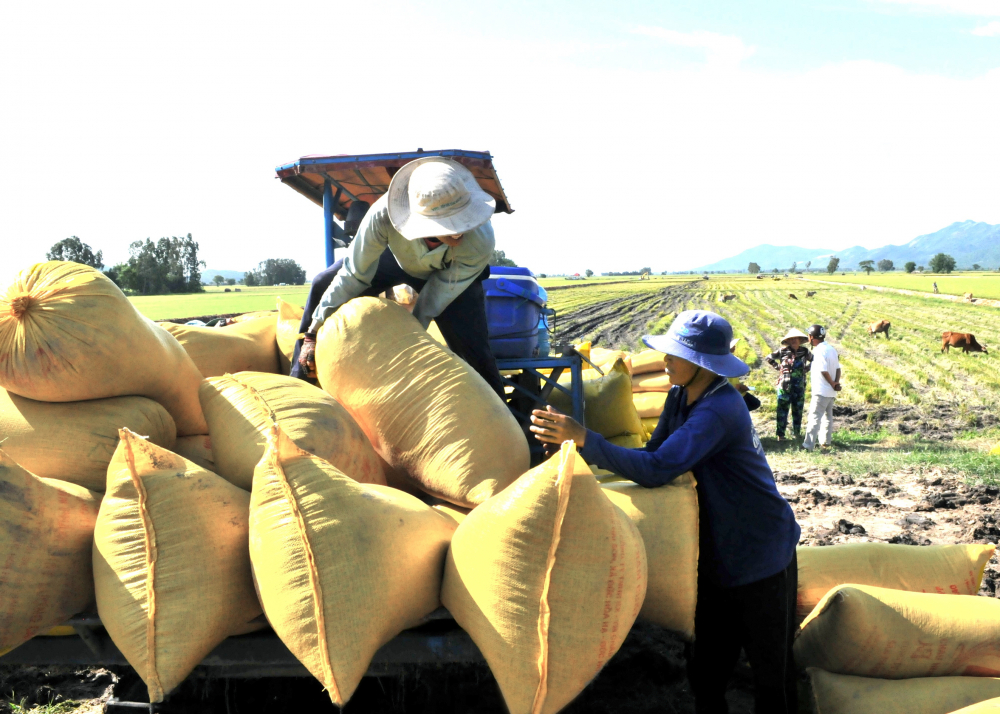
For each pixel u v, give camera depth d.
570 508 2.41
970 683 2.93
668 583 2.96
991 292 67.44
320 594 2.39
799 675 3.38
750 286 94.31
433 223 3.22
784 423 12.12
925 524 6.29
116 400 3.29
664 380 7.52
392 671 2.94
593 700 3.33
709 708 3.10
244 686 3.12
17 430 3.09
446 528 2.93
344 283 3.71
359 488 2.65
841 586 3.10
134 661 2.54
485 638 2.53
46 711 3.48
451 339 4.03
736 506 2.86
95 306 3.12
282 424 3.09
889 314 42.28
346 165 5.13
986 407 14.64
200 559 2.56
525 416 4.77
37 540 2.61
